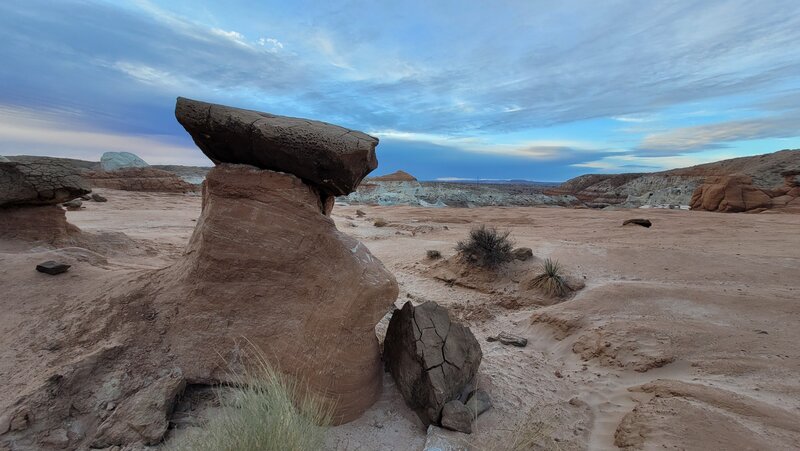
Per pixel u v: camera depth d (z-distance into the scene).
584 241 15.65
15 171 8.41
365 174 4.69
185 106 4.22
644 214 29.00
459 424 4.01
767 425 3.46
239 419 3.21
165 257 10.48
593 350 5.95
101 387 3.69
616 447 3.71
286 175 4.43
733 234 17.06
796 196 35.94
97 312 4.50
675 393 4.22
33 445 3.18
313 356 4.11
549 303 8.62
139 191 35.22
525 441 3.89
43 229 9.02
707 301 7.20
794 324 6.03
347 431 3.99
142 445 3.35
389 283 4.43
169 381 3.78
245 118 4.18
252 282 4.40
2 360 3.96
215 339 4.18
